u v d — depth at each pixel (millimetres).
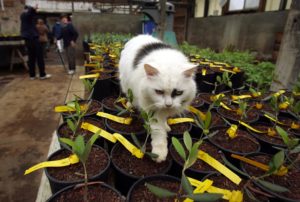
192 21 2227
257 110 525
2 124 754
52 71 1517
